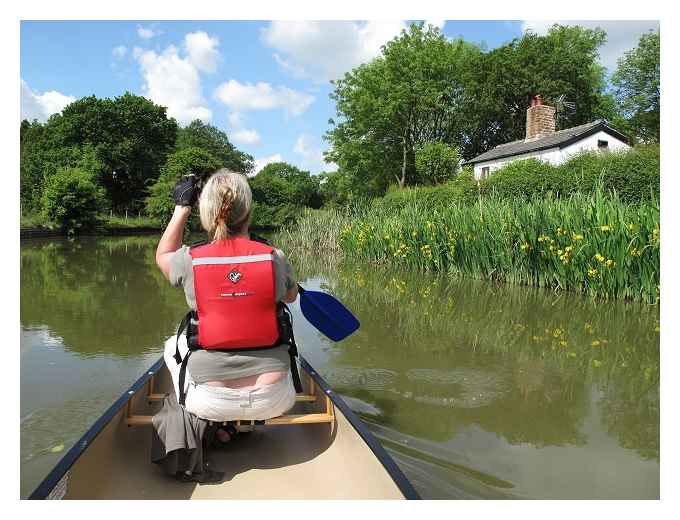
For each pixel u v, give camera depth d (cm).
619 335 557
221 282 228
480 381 418
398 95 3161
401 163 3500
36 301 782
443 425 332
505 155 2509
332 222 1778
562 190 1419
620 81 4156
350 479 237
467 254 999
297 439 289
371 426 329
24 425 336
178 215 252
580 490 252
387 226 1314
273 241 2117
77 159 3819
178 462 240
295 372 256
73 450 209
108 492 232
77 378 427
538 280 873
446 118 3709
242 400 236
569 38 3984
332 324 321
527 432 322
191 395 240
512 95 3712
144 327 612
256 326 232
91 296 830
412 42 3338
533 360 475
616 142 2281
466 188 1753
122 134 4428
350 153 3359
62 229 2658
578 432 324
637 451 296
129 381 420
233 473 253
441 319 646
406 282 966
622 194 1263
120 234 3066
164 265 241
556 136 2358
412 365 459
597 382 417
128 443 262
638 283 698
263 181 5675
